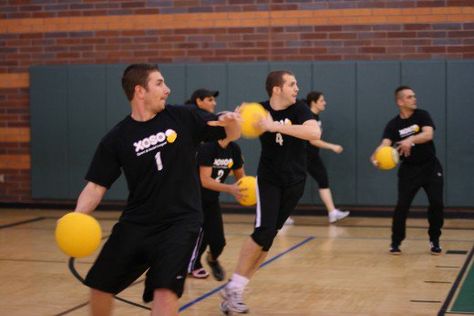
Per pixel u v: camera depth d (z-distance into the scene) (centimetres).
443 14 1328
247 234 1144
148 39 1447
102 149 468
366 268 870
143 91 459
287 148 642
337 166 1361
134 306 689
